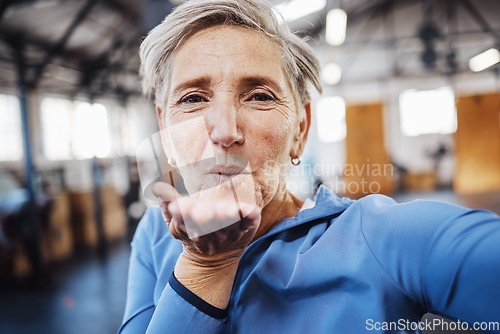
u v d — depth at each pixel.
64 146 6.27
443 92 7.62
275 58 0.40
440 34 7.17
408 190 7.34
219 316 0.35
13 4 3.74
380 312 0.34
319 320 0.37
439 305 0.32
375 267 0.35
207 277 0.35
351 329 0.35
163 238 0.53
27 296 3.02
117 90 6.49
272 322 0.38
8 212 3.37
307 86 0.47
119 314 2.60
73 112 6.34
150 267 0.55
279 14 0.43
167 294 0.36
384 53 7.66
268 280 0.39
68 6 4.74
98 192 4.81
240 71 0.37
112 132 6.64
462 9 7.00
